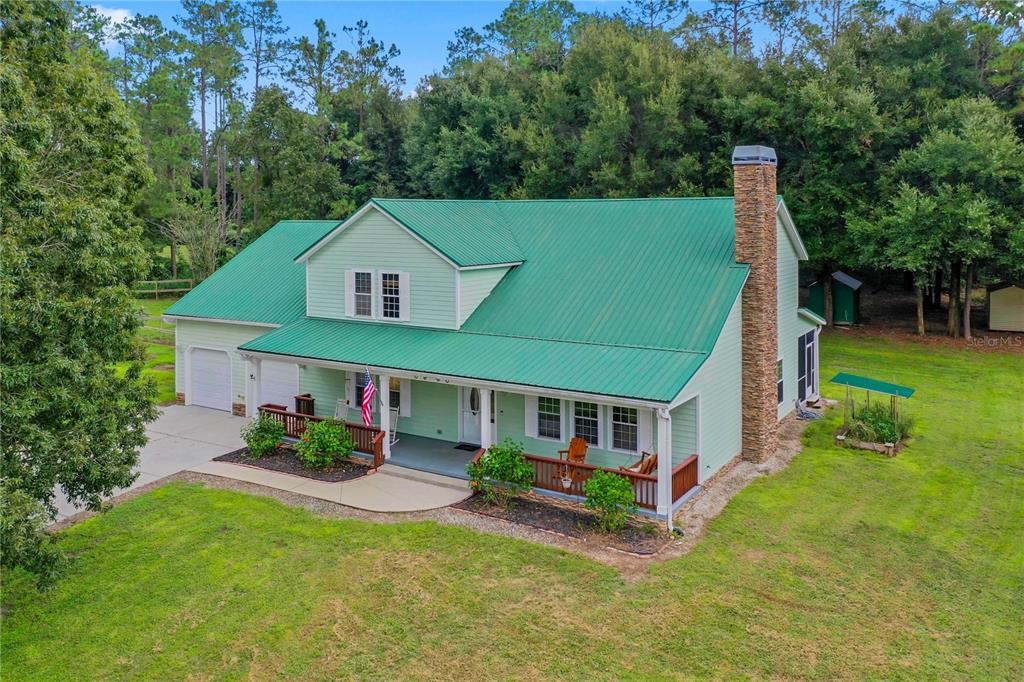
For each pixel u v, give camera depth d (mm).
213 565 13070
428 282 19641
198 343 24672
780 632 10750
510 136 44188
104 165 15195
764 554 13258
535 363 16484
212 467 18453
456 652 10406
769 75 36688
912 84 36000
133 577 12672
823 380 27500
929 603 11523
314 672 10008
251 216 64125
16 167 11203
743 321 18203
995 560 12945
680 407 16203
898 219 30688
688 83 38250
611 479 14445
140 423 14164
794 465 18125
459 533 14289
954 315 34500
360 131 62500
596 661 10141
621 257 19922
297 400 21453
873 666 9906
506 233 22375
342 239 21172
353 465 18359
